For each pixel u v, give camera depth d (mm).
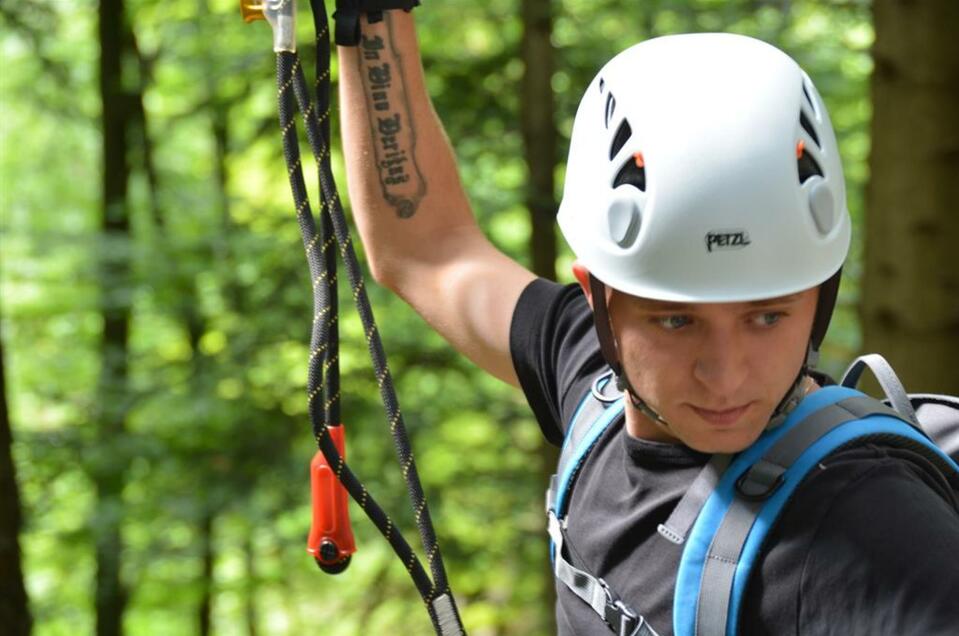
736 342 2604
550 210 15000
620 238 2711
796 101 2719
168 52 20062
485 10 16438
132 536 20156
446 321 3803
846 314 13875
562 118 15281
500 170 16141
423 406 17688
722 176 2609
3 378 10352
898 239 7719
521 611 20703
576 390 3387
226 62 18062
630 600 2861
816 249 2654
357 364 17234
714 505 2658
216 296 18094
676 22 14836
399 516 16938
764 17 14492
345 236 3207
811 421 2658
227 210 18719
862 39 15273
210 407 16438
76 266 17656
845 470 2553
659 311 2648
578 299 3615
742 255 2598
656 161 2666
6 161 24453
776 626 2539
